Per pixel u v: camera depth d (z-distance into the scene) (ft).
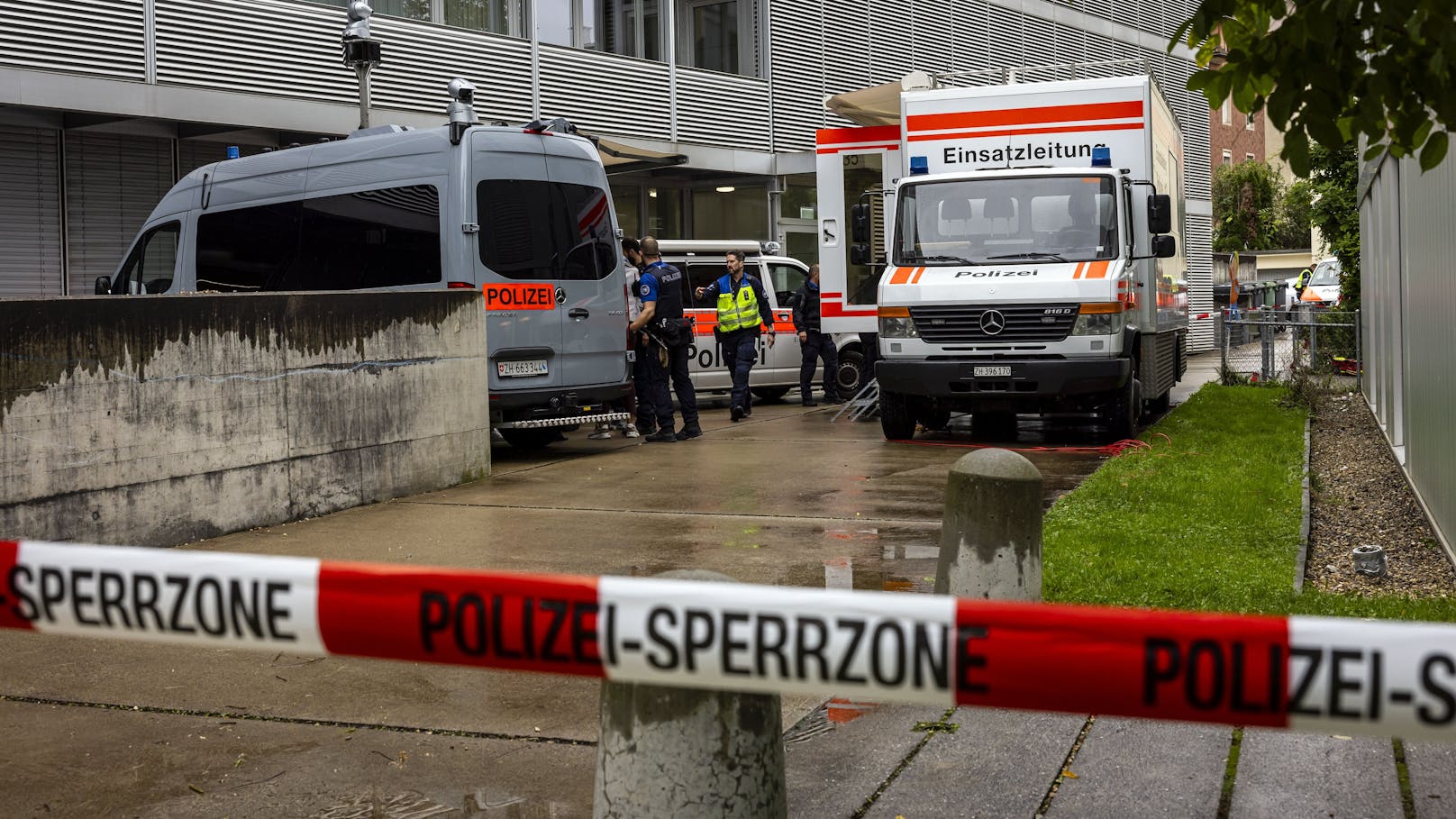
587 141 42.34
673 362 45.52
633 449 43.62
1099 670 7.87
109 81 50.85
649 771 10.87
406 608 8.96
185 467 27.09
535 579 8.77
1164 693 7.78
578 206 41.73
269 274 43.57
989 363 42.16
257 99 55.57
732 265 52.54
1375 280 48.03
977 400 43.01
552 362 40.81
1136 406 44.29
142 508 26.11
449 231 38.83
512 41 66.39
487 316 39.11
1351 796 13.66
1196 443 42.24
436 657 8.98
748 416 54.80
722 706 10.86
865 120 59.16
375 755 15.30
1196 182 118.52
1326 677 7.52
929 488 34.12
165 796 14.12
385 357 32.73
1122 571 22.99
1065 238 43.04
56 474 24.29
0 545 9.72
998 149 45.50
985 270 43.06
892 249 44.75
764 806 10.99
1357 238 70.13
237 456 28.40
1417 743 15.02
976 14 92.63
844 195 53.88
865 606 8.23
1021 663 8.01
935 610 8.14
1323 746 15.03
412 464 33.68
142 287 48.39
